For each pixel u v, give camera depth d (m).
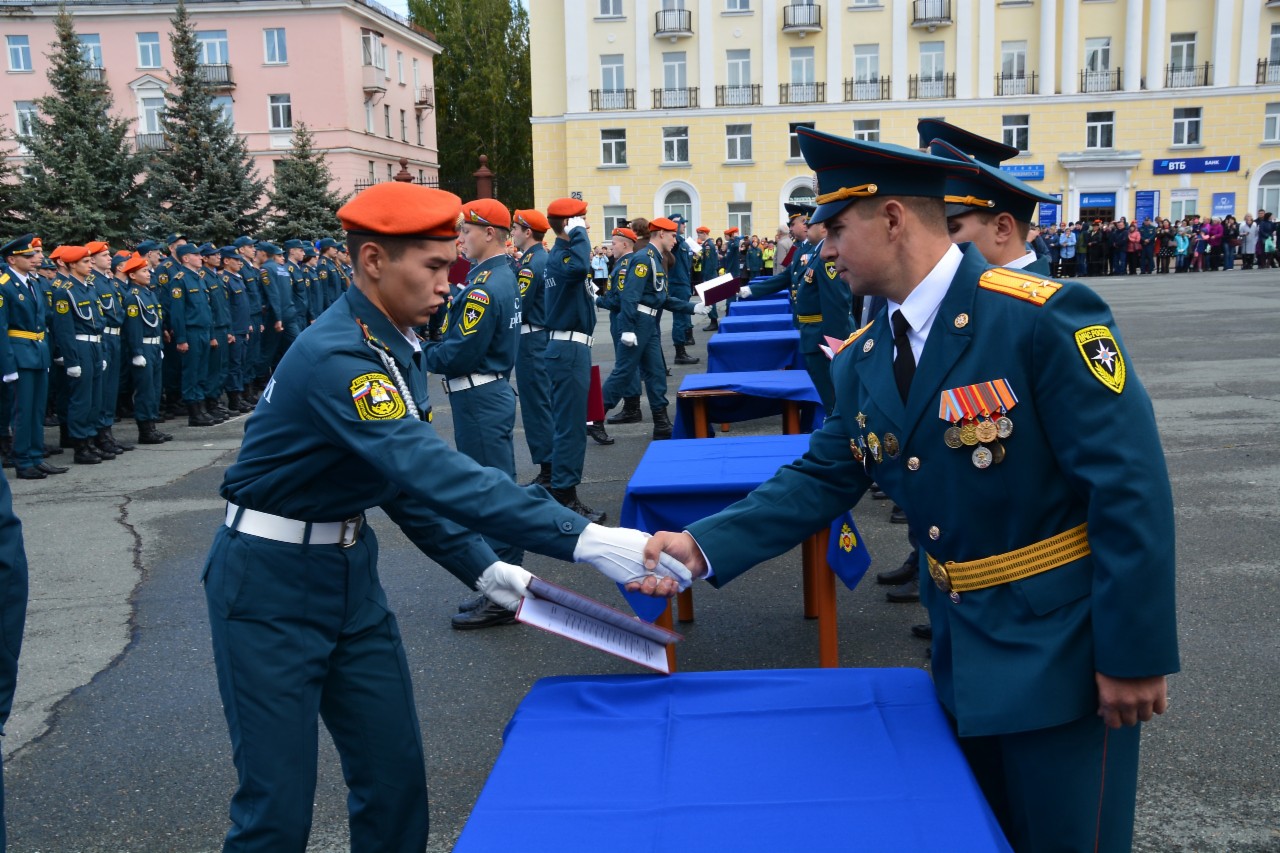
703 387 6.68
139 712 4.36
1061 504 1.96
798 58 38.09
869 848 1.69
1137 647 1.81
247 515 2.46
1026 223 3.45
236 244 14.89
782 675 2.38
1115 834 1.99
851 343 2.32
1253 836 3.11
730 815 1.81
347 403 2.32
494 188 53.81
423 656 4.84
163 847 3.35
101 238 28.52
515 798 1.89
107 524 7.57
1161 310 19.64
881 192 2.04
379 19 45.12
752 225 38.94
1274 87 36.59
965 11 36.97
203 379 12.72
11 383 9.31
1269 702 3.92
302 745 2.45
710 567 2.33
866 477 2.37
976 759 2.19
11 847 3.37
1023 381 1.93
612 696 2.31
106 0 41.50
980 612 2.02
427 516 2.67
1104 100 37.12
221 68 41.72
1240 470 7.34
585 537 2.34
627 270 10.09
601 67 38.72
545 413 7.42
